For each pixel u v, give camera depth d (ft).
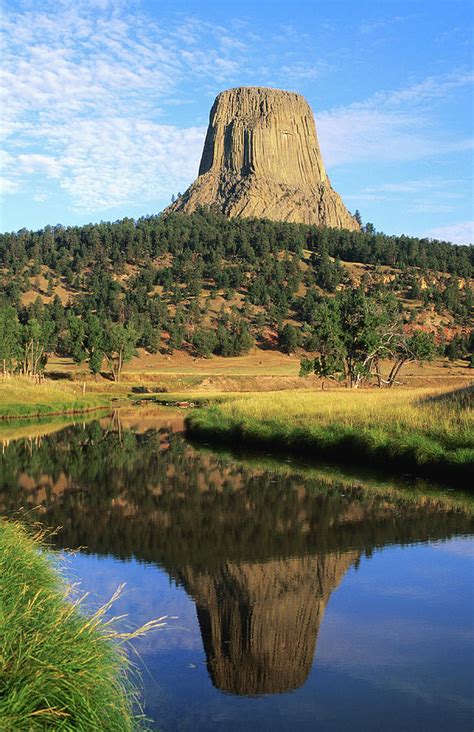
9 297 593.42
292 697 23.02
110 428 142.31
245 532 47.39
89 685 18.06
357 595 33.65
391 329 259.60
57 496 62.69
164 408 216.95
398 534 45.68
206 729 20.93
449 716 21.75
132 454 95.91
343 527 48.03
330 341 246.68
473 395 104.63
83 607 31.55
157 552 42.22
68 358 471.21
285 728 20.71
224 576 37.11
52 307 562.25
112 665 20.24
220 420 120.98
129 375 382.01
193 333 537.24
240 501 58.95
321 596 33.55
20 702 16.16
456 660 26.12
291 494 61.62
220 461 86.79
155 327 544.21
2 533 29.07
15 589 22.68
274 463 83.10
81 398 231.50
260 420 110.83
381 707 22.27
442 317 599.16
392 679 24.47
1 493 64.34
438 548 41.96
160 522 50.85
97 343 364.79
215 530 48.11
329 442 85.76
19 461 88.63
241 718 21.65
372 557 40.37
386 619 30.42
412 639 28.07
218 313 598.34
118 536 46.47
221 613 31.37
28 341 304.30
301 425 97.14
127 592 34.32
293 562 39.60
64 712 16.78
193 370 449.06
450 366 471.21
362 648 27.30
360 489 62.75
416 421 83.61
